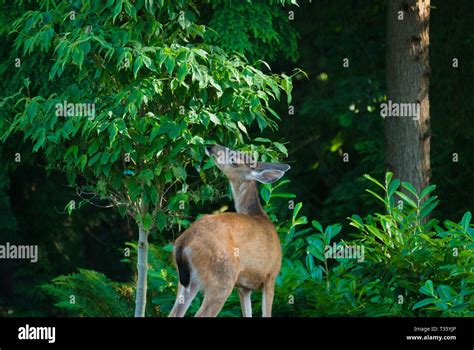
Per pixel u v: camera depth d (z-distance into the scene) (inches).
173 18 341.1
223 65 336.8
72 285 428.8
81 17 337.4
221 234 326.0
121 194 352.2
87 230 655.8
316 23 644.7
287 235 416.5
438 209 609.9
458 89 594.9
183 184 352.5
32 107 331.3
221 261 323.9
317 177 700.7
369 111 641.0
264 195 420.5
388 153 514.9
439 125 600.4
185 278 327.6
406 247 379.6
